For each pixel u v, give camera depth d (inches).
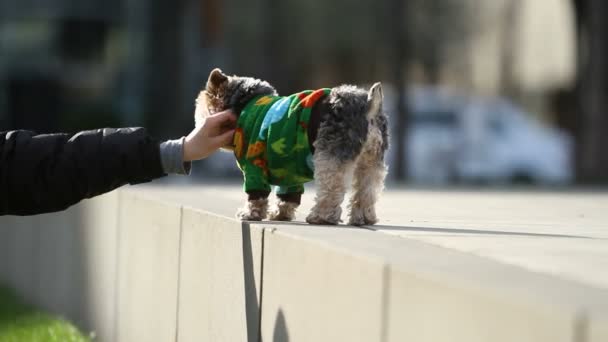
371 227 309.4
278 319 256.5
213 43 1707.7
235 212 329.1
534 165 1191.6
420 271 192.9
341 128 298.7
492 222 362.6
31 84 1745.8
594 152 1119.6
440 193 630.5
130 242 402.6
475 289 174.1
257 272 271.7
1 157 253.8
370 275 208.5
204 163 1289.4
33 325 485.7
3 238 634.8
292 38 1646.2
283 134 304.0
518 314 163.6
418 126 1231.5
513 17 1798.7
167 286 354.6
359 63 1644.9
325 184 300.4
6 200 256.1
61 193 254.1
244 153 312.5
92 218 459.2
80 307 476.1
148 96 1711.4
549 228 337.4
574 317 153.0
